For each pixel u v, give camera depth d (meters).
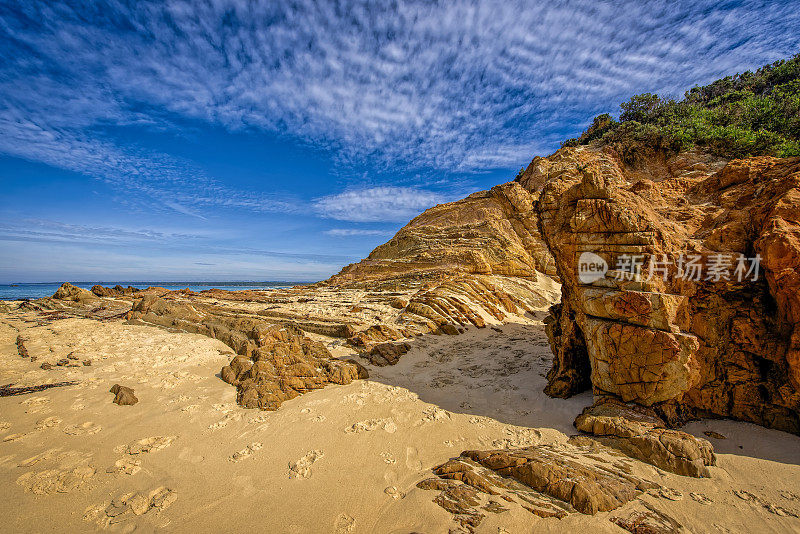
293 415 10.18
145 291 35.94
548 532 5.57
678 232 10.18
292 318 21.89
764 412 8.39
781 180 9.23
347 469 7.66
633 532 5.45
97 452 8.34
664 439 7.37
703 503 6.10
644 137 33.44
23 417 9.90
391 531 5.86
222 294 34.25
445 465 7.51
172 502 6.71
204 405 10.78
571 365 11.15
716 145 28.39
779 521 5.64
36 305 26.41
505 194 41.25
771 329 8.40
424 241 39.25
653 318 8.47
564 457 7.34
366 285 32.38
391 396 11.45
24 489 6.98
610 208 9.80
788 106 27.88
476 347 17.45
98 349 15.91
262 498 6.80
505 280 30.66
